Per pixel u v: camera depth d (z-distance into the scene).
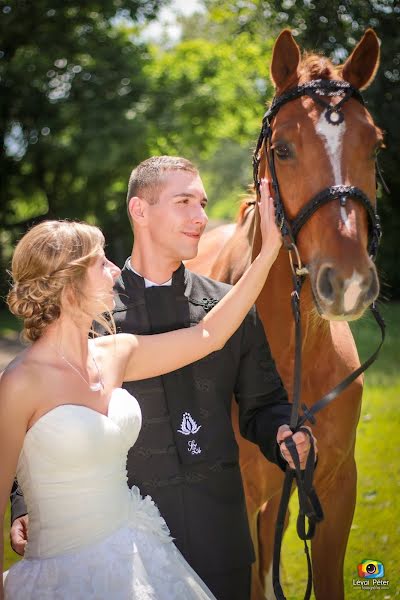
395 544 3.98
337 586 2.94
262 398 2.39
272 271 2.77
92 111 15.96
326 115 2.42
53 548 1.94
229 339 2.35
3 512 1.93
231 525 2.26
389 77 9.27
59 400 1.95
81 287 2.03
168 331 2.34
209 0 9.18
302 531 2.24
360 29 6.30
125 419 2.01
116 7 16.92
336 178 2.35
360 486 4.83
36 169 17.34
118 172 17.25
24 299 2.00
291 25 6.34
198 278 2.45
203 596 2.01
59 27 16.70
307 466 2.18
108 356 2.13
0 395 1.94
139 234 2.37
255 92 17.42
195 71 17.55
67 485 1.92
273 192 2.55
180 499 2.22
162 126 16.42
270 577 3.34
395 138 9.78
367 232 2.43
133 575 1.90
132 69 16.72
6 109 16.61
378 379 7.73
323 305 2.28
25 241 2.03
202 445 2.25
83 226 2.06
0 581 1.90
